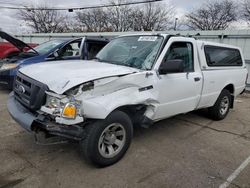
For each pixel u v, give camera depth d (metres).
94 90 2.91
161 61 3.68
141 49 3.91
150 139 4.29
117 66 3.55
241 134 4.86
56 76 3.00
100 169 3.19
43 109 2.89
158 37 3.94
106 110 2.94
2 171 3.02
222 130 5.03
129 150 3.78
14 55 7.75
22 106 3.26
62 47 7.11
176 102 4.03
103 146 3.16
